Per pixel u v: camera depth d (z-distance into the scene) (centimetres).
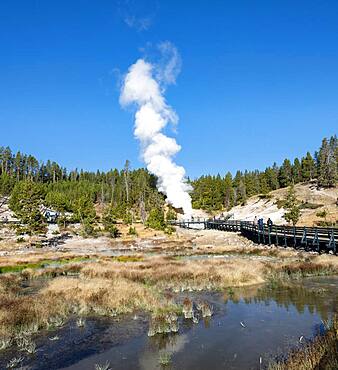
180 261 3522
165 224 8181
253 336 1459
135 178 13988
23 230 5953
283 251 4147
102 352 1324
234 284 2525
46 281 2859
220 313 1820
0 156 15762
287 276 2762
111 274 2786
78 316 1780
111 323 1662
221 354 1277
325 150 12138
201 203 12788
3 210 10038
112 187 13362
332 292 2214
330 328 1411
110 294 2033
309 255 3681
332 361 1027
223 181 13388
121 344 1399
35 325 1574
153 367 1186
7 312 1656
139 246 5878
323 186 11150
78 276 2972
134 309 1892
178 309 1873
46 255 4809
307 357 1102
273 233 5003
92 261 4078
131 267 3159
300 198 10456
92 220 7462
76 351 1337
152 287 2392
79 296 2014
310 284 2469
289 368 1067
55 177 17500
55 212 10112
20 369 1189
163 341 1425
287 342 1374
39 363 1237
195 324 1641
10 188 12475
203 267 2970
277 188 13438
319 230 3844
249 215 10406
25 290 2470
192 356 1269
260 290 2338
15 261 4247
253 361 1205
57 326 1630
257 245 5003
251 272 2736
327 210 8750
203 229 8262
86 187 13825
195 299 2136
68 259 4406
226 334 1491
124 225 9025
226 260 3425
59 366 1210
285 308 1884
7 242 6153
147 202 10500
